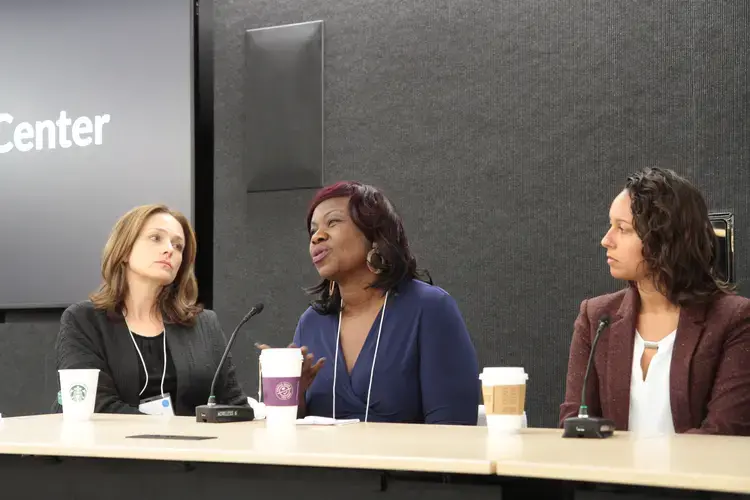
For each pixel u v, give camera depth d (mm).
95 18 4496
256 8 4340
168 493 1479
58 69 4547
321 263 2434
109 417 2330
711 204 3568
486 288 3871
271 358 1990
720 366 2113
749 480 1070
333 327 2469
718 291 2209
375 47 4113
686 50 3633
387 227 2447
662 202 2219
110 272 2861
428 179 3988
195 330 2963
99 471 1546
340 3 4184
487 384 1778
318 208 2477
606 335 2279
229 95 4355
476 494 1275
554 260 3771
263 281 4230
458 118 3955
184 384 2838
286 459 1346
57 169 4523
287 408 1989
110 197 4434
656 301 2270
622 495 1192
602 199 3717
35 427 1984
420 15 4043
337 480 1352
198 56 4438
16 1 4598
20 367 4566
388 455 1317
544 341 3768
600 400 2271
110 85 4461
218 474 1438
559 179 3783
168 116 4355
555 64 3818
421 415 2396
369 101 4109
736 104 3551
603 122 3736
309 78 4188
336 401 2383
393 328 2389
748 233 3508
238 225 4293
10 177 4594
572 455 1323
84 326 2801
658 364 2189
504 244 3854
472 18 3955
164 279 2854
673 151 3633
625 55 3719
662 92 3658
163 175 4348
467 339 2428
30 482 1608
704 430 2033
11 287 4559
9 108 4602
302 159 4180
